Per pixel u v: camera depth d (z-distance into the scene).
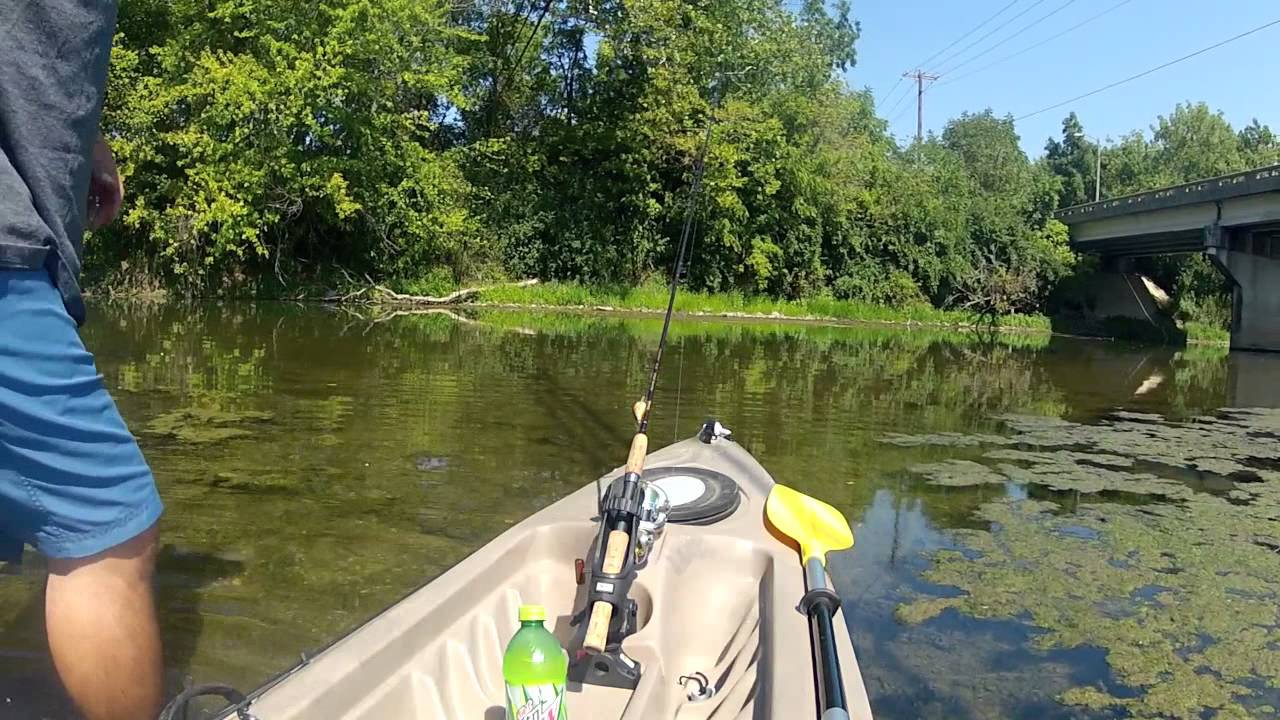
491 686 2.30
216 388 7.43
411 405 7.08
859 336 19.73
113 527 1.47
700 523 3.03
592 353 11.53
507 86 25.23
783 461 6.04
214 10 17.98
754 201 24.84
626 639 2.47
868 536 4.50
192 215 17.23
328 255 20.89
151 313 14.41
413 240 21.12
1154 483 5.73
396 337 12.47
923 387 10.38
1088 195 54.56
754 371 10.78
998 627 3.46
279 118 17.44
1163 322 31.56
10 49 1.33
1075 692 2.99
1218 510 5.10
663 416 7.25
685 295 24.23
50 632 1.47
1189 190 25.05
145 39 18.92
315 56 17.83
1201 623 3.53
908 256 28.11
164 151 17.86
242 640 3.00
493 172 24.20
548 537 2.86
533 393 7.91
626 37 22.75
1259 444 7.22
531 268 23.86
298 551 3.81
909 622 3.49
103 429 1.45
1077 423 8.13
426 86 19.59
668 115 22.70
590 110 24.91
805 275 26.56
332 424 6.24
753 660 2.37
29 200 1.34
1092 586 3.89
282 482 4.79
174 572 3.54
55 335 1.36
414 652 2.17
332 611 3.25
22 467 1.37
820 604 2.40
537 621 1.87
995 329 27.88
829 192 26.25
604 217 24.36
